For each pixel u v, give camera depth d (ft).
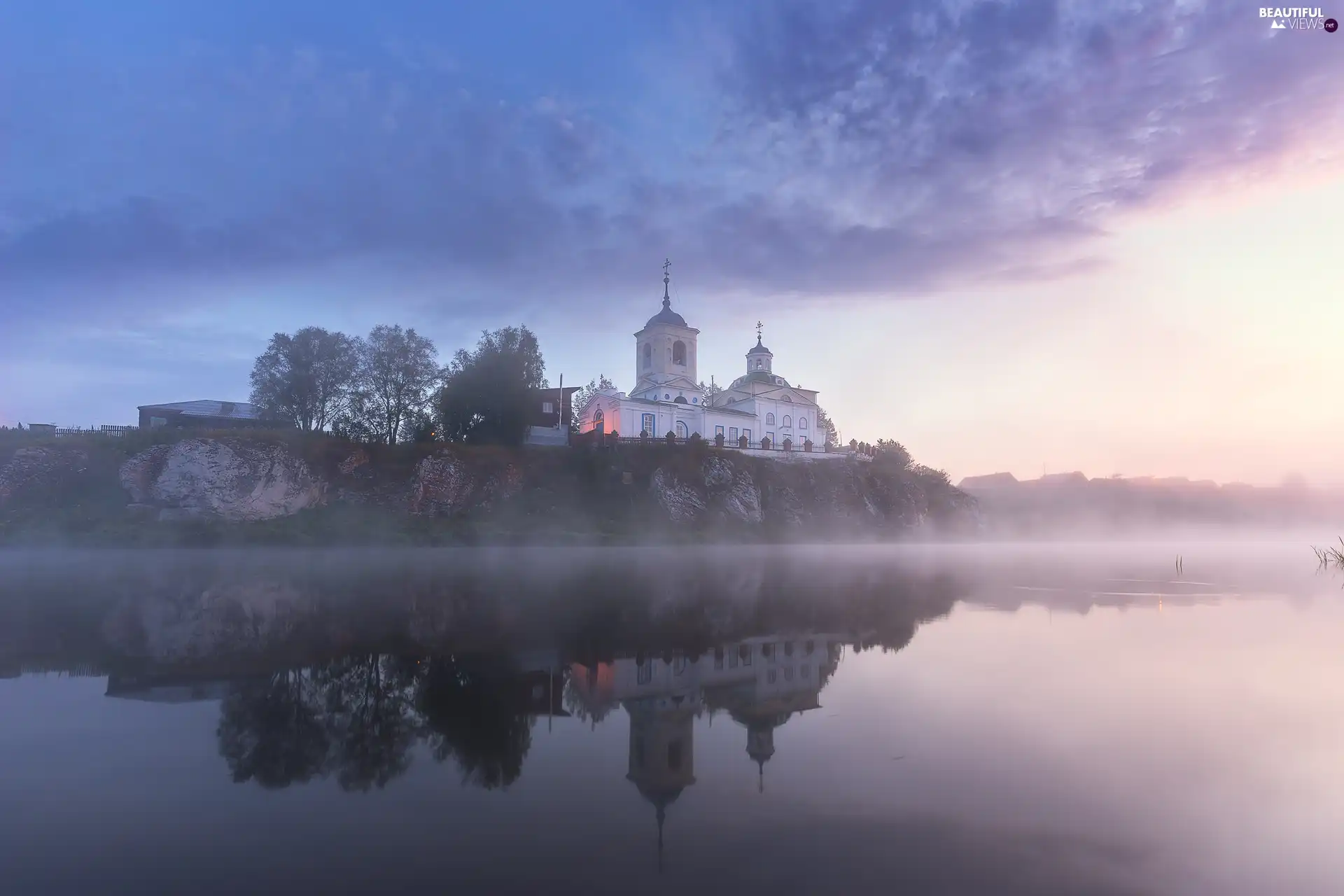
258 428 239.91
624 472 257.55
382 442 245.04
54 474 192.13
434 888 21.59
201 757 34.19
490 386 264.11
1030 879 22.13
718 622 73.31
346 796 29.19
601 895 20.99
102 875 22.40
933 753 33.94
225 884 21.83
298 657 56.44
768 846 24.32
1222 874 22.62
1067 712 40.96
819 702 43.32
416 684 48.01
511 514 233.55
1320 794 29.04
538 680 49.03
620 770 32.14
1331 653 57.67
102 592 97.86
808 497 289.53
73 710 41.81
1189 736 36.40
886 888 21.42
